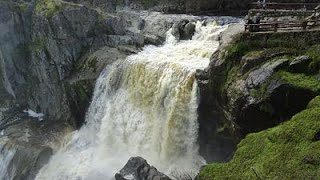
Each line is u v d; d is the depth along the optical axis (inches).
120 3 1904.5
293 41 965.8
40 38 1514.5
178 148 1171.9
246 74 960.3
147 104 1249.4
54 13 1466.5
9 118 1574.8
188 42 1390.3
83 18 1483.8
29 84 1610.5
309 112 767.7
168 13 1796.3
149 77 1243.8
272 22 1016.9
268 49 971.9
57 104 1515.7
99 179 1220.5
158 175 949.8
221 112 1057.5
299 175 662.5
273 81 898.1
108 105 1349.7
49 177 1298.0
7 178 1374.3
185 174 1092.5
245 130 978.1
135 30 1535.4
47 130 1464.1
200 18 1568.7
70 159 1334.9
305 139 718.5
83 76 1433.3
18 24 1563.7
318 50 911.7
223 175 726.5
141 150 1259.8
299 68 901.2
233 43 1026.1
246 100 930.1
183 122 1153.4
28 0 1614.2
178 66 1179.9
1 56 1617.9
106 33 1513.3
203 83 1066.1
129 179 954.1
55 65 1494.8
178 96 1159.0
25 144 1382.9
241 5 1711.4
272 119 917.8
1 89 1692.9
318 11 1119.0
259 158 730.8
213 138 1118.4
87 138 1400.1
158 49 1392.7
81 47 1499.8
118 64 1346.0
